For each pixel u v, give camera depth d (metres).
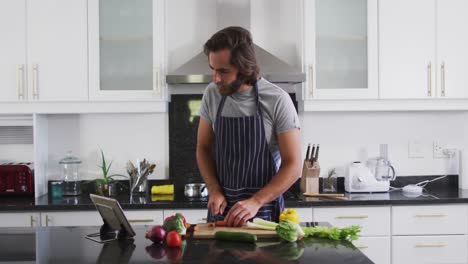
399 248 3.16
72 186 3.48
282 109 2.13
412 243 3.16
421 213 3.16
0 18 3.26
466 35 3.39
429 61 3.38
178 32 3.64
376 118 3.72
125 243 1.85
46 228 2.13
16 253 1.74
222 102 2.20
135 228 2.11
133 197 3.36
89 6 3.29
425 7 3.37
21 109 3.31
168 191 3.47
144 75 3.35
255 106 2.16
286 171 2.07
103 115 3.64
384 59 3.37
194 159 3.63
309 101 3.36
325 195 3.28
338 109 3.37
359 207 3.14
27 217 3.07
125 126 3.65
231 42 1.89
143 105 3.33
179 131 3.62
